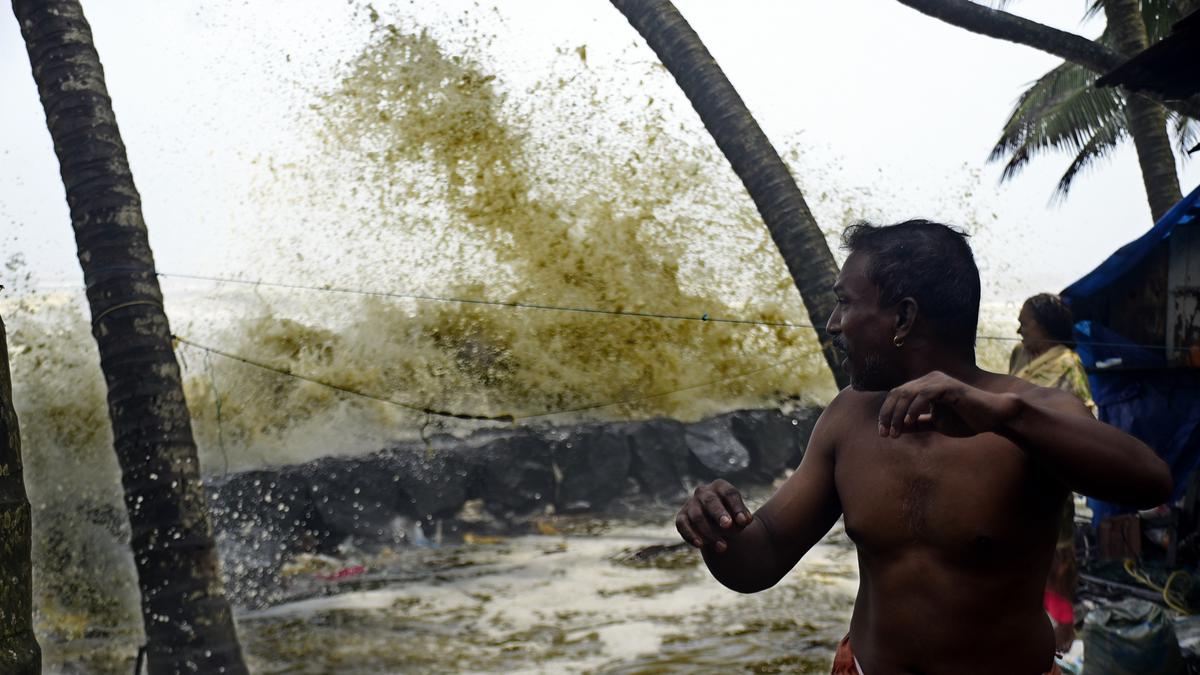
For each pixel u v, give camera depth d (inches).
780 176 235.0
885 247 77.6
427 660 217.6
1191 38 189.8
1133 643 154.2
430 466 377.7
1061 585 181.0
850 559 302.4
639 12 256.4
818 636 224.8
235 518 335.9
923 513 73.5
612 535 369.4
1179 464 221.6
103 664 226.4
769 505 83.4
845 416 82.7
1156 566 224.8
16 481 78.6
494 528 382.0
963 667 72.7
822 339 223.8
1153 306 225.3
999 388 74.3
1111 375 235.9
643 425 429.1
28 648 77.5
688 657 212.4
